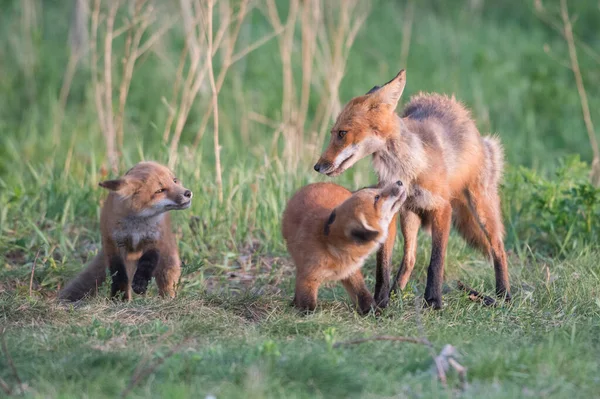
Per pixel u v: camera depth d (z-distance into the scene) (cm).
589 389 698
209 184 1392
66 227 1301
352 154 980
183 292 1051
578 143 2098
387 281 1015
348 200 923
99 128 1933
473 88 2306
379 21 2781
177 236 1284
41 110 2172
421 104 1122
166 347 816
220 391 675
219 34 1449
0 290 1084
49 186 1390
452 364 723
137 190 1020
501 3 3014
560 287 1059
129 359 754
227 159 1678
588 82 2423
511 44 2664
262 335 877
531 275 1141
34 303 943
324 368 711
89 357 755
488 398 658
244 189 1404
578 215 1303
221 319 934
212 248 1267
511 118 2227
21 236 1270
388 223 934
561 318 953
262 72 2339
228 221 1303
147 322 911
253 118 1941
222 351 783
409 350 796
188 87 1507
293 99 1998
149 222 1045
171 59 2320
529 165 1947
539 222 1345
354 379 705
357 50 2561
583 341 841
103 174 1455
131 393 672
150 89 2225
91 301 993
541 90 2322
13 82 2327
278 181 1400
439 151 1017
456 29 2777
